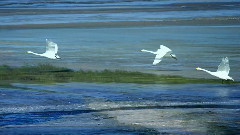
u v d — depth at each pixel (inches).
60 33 2667.3
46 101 1120.8
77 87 1268.5
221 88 1242.6
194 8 4313.5
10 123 957.8
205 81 1338.6
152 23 3127.5
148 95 1173.1
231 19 3248.0
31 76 1413.6
